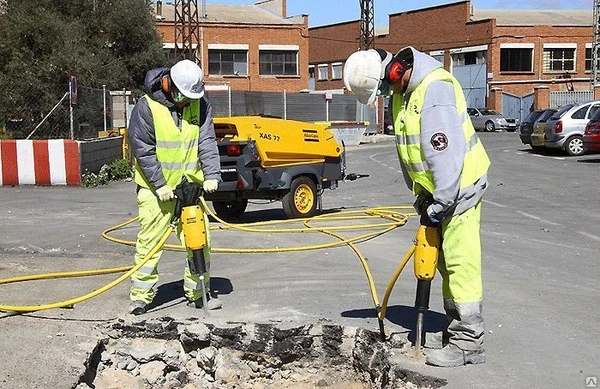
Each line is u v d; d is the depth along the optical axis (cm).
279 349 608
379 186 1797
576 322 619
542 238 1030
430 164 482
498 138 3831
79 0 3434
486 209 1330
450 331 522
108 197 1580
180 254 925
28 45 2978
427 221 501
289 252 933
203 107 651
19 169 1775
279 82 5338
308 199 1216
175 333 616
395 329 594
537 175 1908
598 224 1148
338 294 714
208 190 645
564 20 5734
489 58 5222
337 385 600
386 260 882
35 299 686
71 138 1827
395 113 514
